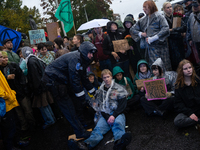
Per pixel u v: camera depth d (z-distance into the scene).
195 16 3.46
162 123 2.82
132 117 3.30
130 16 4.45
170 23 4.02
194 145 2.14
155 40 3.44
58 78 2.47
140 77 3.66
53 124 3.87
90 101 3.12
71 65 2.40
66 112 2.57
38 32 5.59
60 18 5.59
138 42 4.19
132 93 3.63
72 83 2.42
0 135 2.74
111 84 3.05
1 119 2.62
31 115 3.68
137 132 2.76
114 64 4.18
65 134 3.32
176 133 2.47
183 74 2.50
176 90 2.58
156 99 3.06
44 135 3.47
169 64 3.62
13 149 2.82
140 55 4.28
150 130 2.72
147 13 3.55
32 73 3.43
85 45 2.45
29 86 3.53
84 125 3.26
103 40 4.28
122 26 4.60
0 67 3.18
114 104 2.96
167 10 4.03
